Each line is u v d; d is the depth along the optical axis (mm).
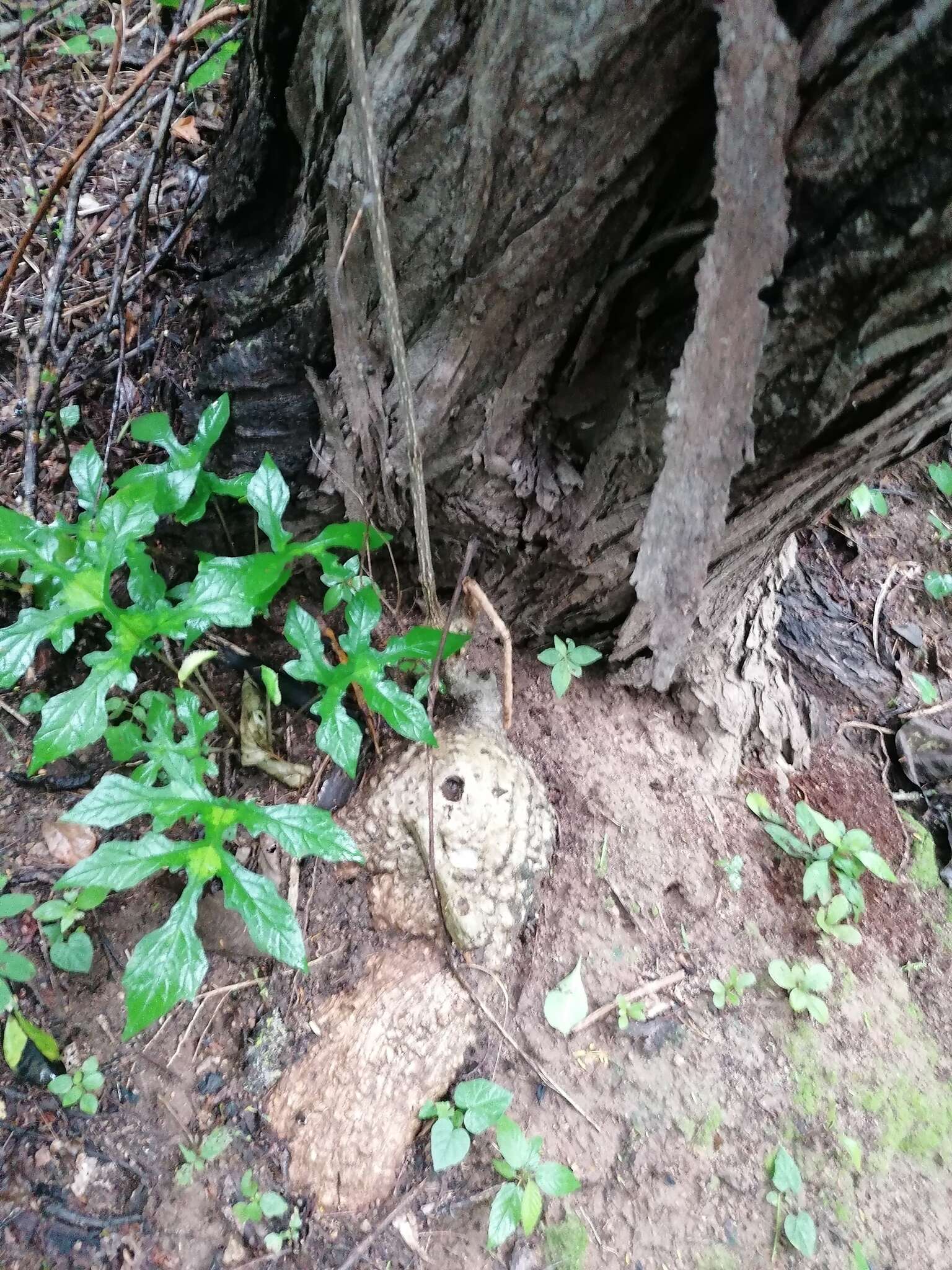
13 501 758
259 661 732
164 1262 547
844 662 925
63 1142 566
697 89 500
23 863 640
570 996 645
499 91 518
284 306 668
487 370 623
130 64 997
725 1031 666
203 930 646
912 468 1098
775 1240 600
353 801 682
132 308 810
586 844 708
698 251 544
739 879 729
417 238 590
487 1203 589
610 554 678
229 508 717
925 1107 665
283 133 671
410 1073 599
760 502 624
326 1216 574
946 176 451
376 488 696
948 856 818
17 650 542
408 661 676
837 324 517
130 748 606
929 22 423
